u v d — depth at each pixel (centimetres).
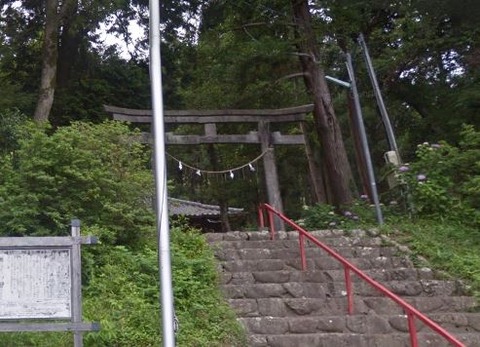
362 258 988
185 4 2411
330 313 808
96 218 907
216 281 871
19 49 2278
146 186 993
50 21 2016
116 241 939
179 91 2622
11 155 974
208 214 2516
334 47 1936
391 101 2286
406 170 1285
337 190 1802
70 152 912
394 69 2067
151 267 820
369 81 2080
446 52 2016
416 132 2233
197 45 2327
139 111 1478
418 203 1230
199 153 2684
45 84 1962
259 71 2005
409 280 915
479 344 729
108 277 795
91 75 2450
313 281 905
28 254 557
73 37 2308
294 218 2923
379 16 2078
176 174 2769
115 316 684
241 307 796
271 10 1883
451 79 2073
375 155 2556
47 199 877
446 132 1922
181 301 747
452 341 586
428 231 1108
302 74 1900
